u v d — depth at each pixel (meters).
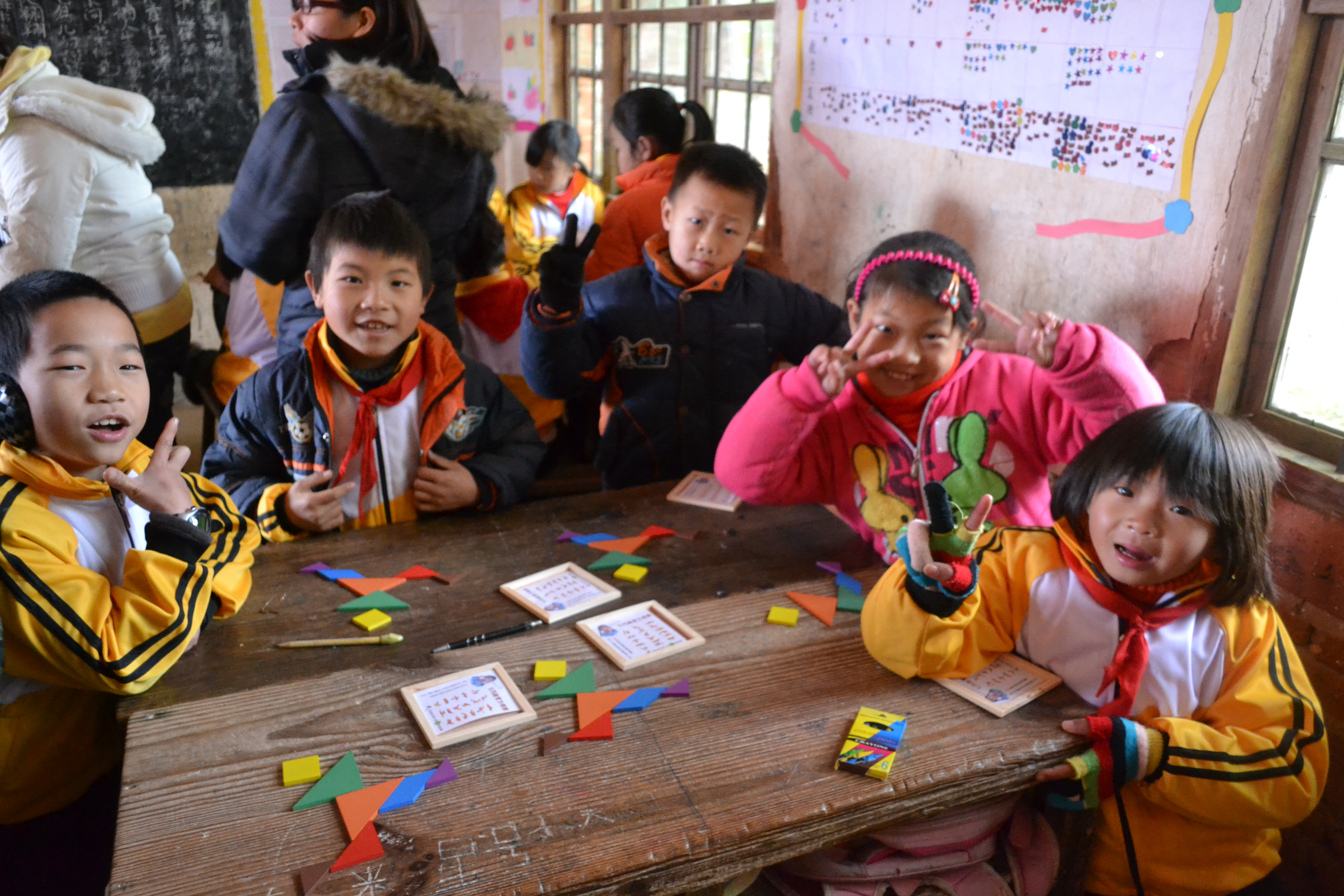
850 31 2.45
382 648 1.36
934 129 2.22
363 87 2.02
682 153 2.21
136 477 1.28
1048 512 1.67
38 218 2.46
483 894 0.94
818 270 2.75
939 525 1.22
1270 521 1.25
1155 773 1.19
